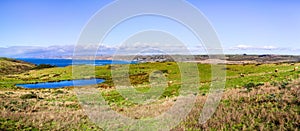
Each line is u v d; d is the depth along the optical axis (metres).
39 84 66.50
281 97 21.05
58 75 86.31
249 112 18.59
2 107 25.62
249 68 65.75
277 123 16.16
